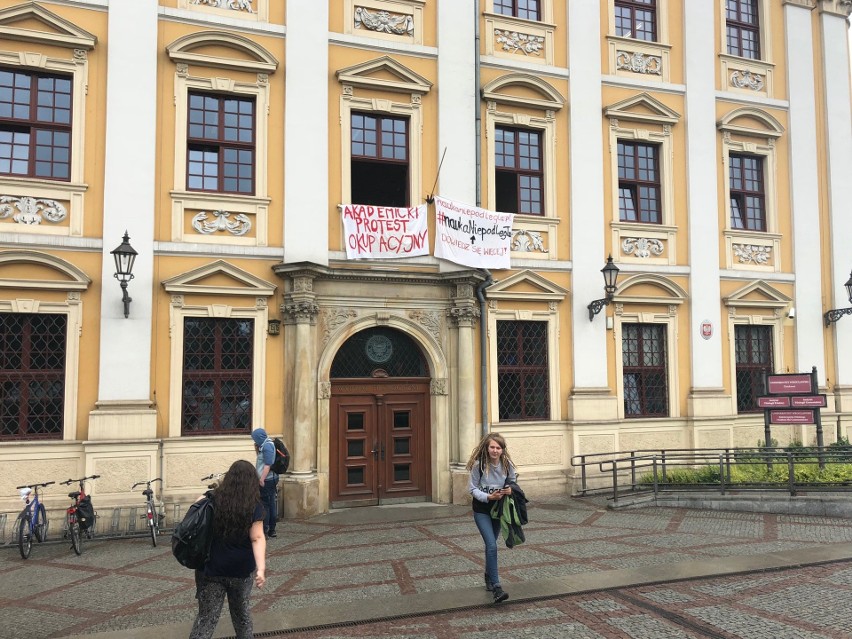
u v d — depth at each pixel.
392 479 12.59
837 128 16.39
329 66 12.65
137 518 10.58
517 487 6.95
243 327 11.87
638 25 15.29
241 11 12.26
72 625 6.38
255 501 4.75
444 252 12.85
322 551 9.05
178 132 11.69
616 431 13.88
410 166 13.07
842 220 16.17
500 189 14.09
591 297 13.96
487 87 13.55
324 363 12.00
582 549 8.86
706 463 13.31
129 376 10.95
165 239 11.47
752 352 15.48
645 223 14.60
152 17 11.59
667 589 7.13
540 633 5.92
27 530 9.20
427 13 13.46
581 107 14.26
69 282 10.77
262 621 6.29
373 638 5.90
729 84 15.71
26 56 10.91
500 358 13.47
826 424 15.50
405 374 12.87
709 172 15.14
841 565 8.02
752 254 15.50
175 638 5.92
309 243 12.16
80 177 11.11
